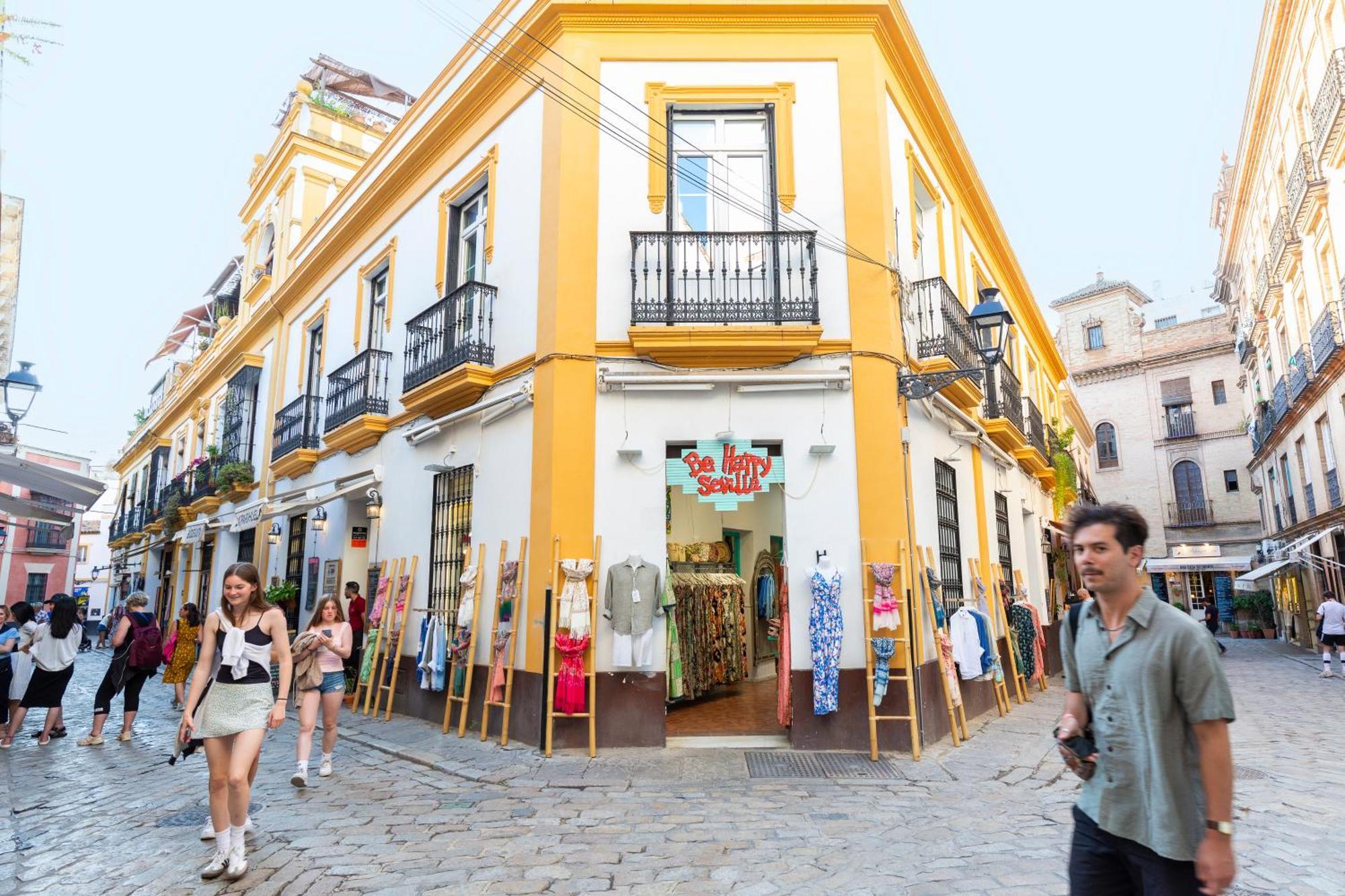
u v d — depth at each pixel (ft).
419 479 32.48
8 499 30.99
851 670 22.80
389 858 14.06
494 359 28.68
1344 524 55.26
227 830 13.37
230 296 70.38
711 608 31.73
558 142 26.58
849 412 24.57
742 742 23.32
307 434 43.32
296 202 51.75
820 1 26.71
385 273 39.42
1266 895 12.28
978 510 33.81
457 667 26.43
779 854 14.16
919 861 13.66
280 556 46.39
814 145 26.40
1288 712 32.32
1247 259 79.61
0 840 15.51
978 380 32.96
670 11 26.78
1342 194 46.78
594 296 25.46
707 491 24.03
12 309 18.43
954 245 35.83
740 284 25.71
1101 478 120.78
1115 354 122.01
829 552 23.66
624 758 21.65
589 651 23.13
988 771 20.34
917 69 29.91
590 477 24.32
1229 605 98.53
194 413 71.41
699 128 27.22
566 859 13.96
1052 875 12.85
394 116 61.05
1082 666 7.57
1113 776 7.13
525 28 28.14
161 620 72.49
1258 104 63.41
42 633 26.78
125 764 23.27
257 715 13.80
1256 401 83.66
